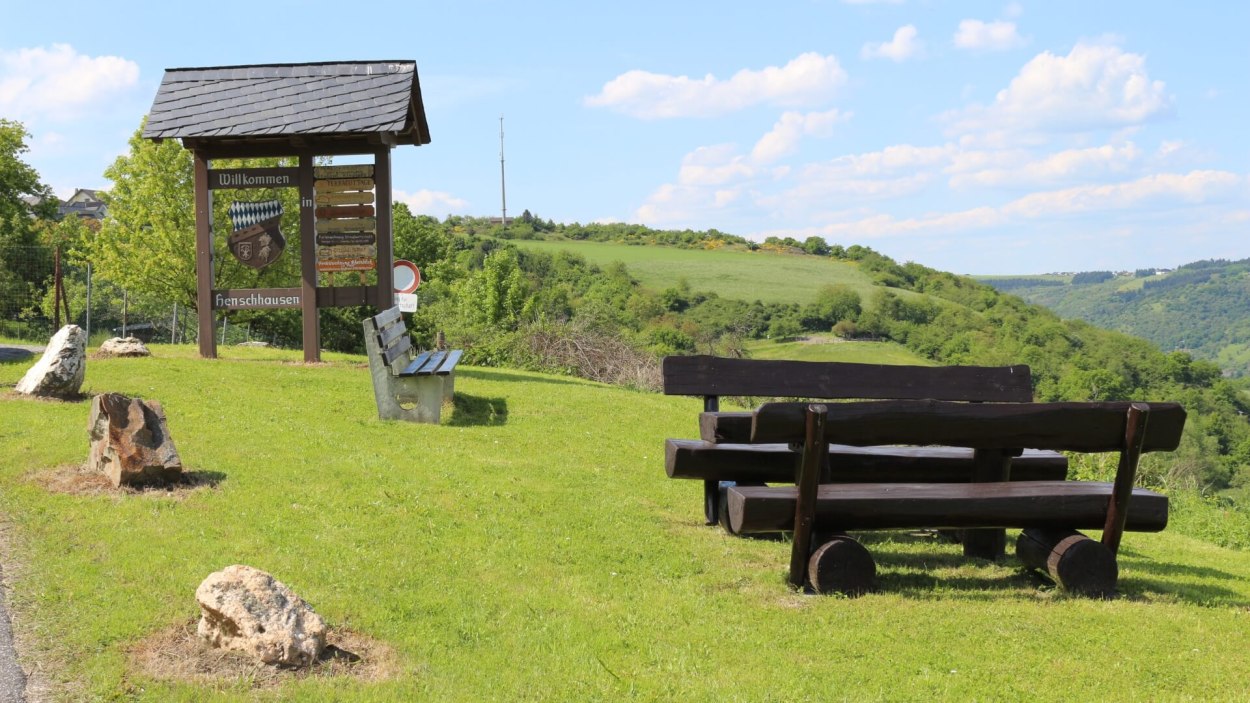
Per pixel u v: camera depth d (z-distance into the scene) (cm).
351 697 437
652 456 1162
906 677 499
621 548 716
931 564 727
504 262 3225
